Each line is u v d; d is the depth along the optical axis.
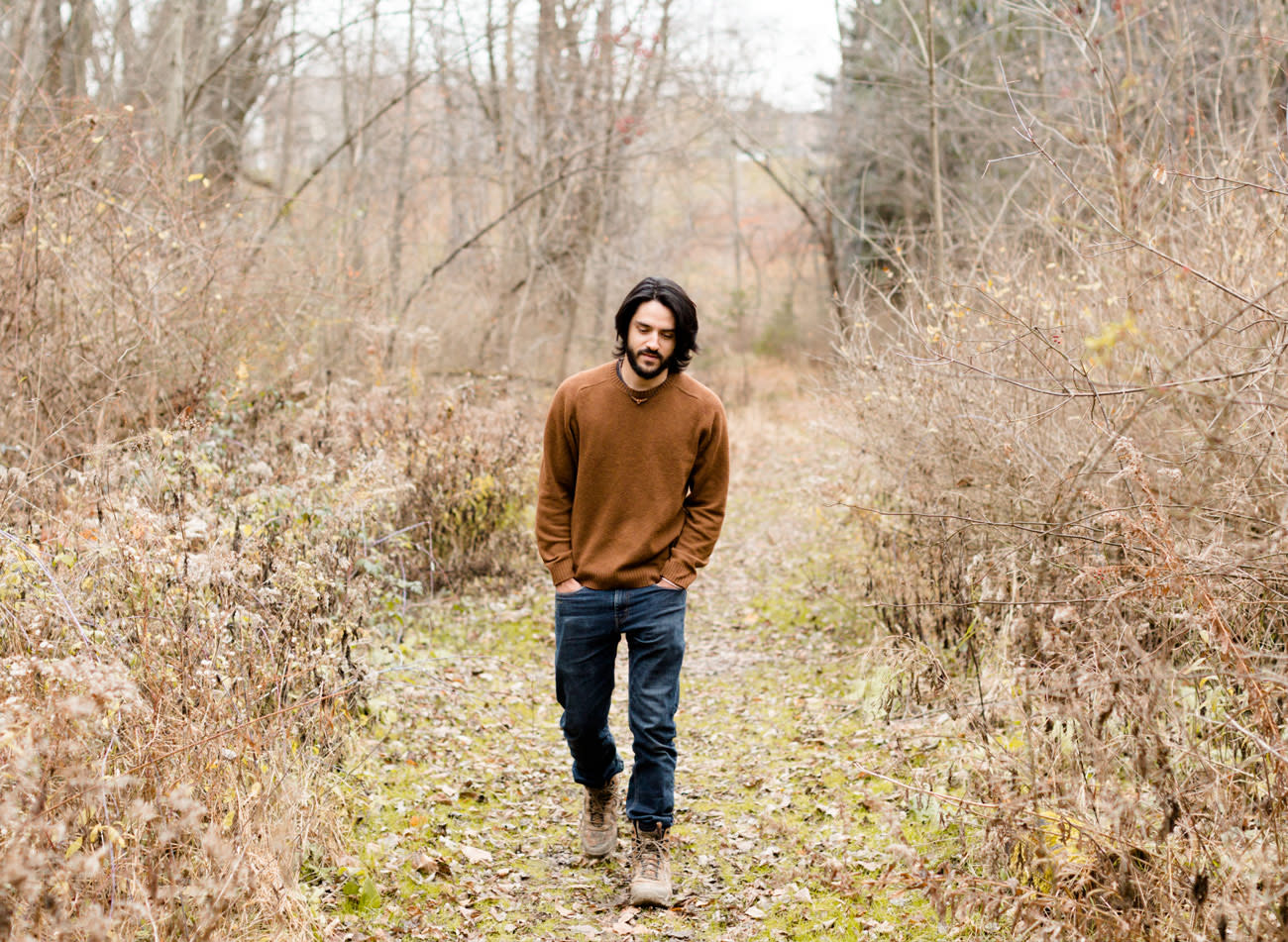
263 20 12.95
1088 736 2.70
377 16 12.92
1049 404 4.52
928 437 5.49
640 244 20.36
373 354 9.34
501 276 15.00
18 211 5.74
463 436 7.80
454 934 3.11
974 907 2.74
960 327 5.26
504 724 5.06
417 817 3.77
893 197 17.77
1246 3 7.11
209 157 10.60
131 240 6.45
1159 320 4.19
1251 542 3.11
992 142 10.66
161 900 2.50
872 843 3.61
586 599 3.42
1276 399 3.04
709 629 7.20
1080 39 6.03
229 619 3.30
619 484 3.38
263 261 8.38
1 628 3.11
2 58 9.54
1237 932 2.38
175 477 4.48
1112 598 2.80
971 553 5.16
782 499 11.52
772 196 44.31
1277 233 4.23
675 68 14.02
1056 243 5.45
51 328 5.84
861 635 6.21
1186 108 6.63
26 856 2.22
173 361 6.50
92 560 3.38
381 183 16.11
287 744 3.23
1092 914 2.64
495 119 16.34
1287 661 2.89
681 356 3.36
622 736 5.01
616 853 3.74
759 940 3.12
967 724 3.36
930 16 9.85
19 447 4.96
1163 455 3.60
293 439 6.34
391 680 4.91
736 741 4.95
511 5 14.54
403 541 5.80
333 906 3.11
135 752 2.71
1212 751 3.10
